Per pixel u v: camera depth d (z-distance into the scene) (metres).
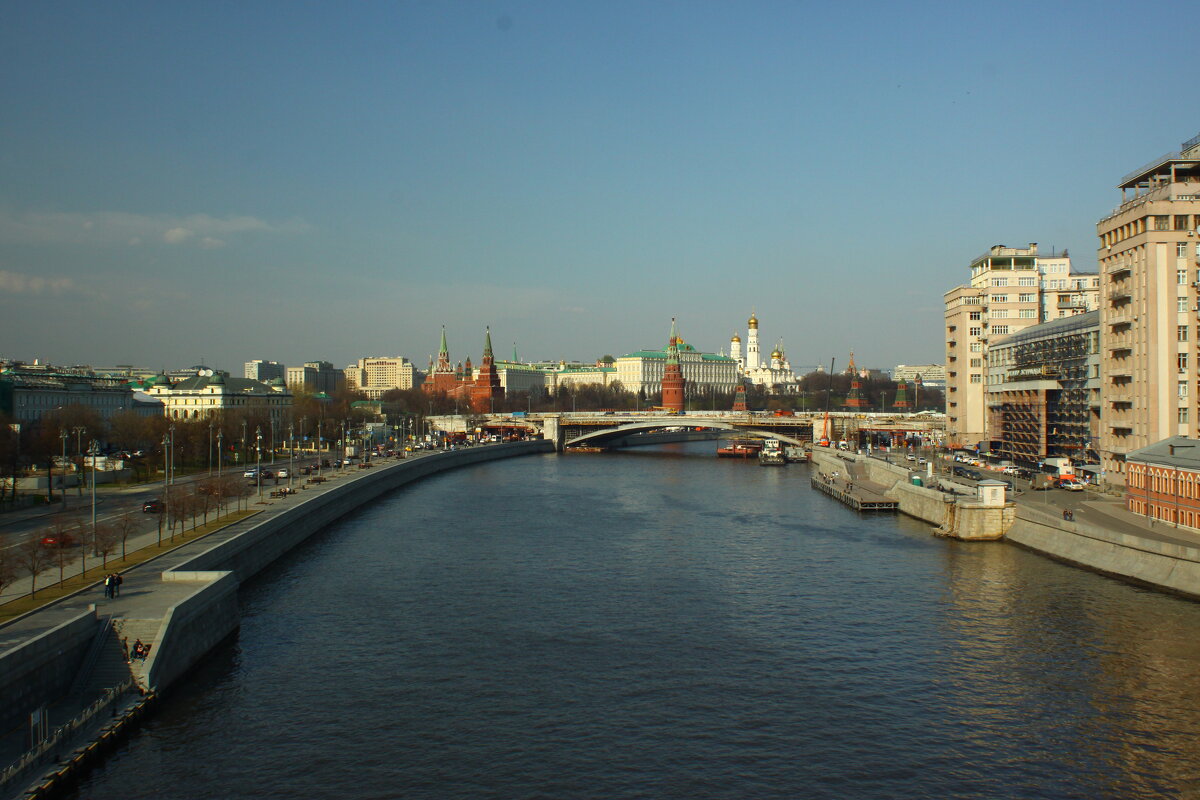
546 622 98.44
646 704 76.38
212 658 86.06
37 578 92.38
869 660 86.19
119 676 72.81
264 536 123.31
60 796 60.03
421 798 61.31
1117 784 63.28
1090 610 98.38
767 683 80.81
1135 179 147.62
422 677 81.88
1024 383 194.88
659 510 181.50
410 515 174.50
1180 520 117.00
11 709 63.28
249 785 62.44
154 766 64.50
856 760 66.75
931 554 131.50
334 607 103.75
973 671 82.81
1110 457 153.00
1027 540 133.75
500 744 69.00
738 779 64.06
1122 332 149.25
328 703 75.81
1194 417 137.38
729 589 112.12
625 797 61.69
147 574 94.19
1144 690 77.81
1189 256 137.50
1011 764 66.06
